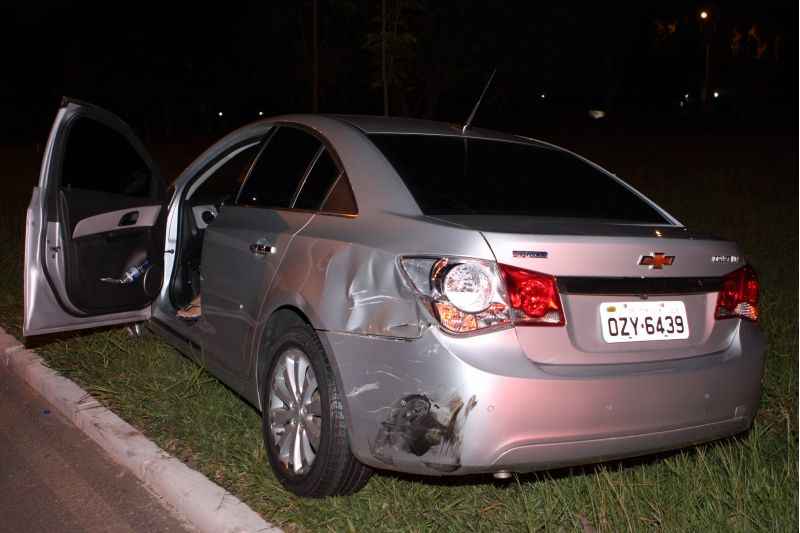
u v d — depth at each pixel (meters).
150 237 5.13
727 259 3.71
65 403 4.98
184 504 3.86
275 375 3.95
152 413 4.66
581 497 3.70
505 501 3.71
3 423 4.89
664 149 27.77
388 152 3.98
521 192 3.94
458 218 3.51
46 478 4.22
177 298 5.41
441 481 3.92
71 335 6.06
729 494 3.68
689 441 3.56
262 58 38.41
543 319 3.24
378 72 13.78
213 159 5.33
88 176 6.16
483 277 3.21
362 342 3.41
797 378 5.18
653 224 3.92
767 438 4.38
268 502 3.79
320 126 4.35
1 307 6.87
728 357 3.63
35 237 4.76
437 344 3.20
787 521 3.46
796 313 6.66
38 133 52.19
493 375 3.13
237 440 4.35
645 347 3.44
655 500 3.60
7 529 3.74
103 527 3.77
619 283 3.40
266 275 4.04
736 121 44.81
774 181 17.83
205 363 4.72
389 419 3.31
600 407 3.27
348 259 3.57
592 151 27.03
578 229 3.48
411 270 3.32
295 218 4.06
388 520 3.59
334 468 3.60
